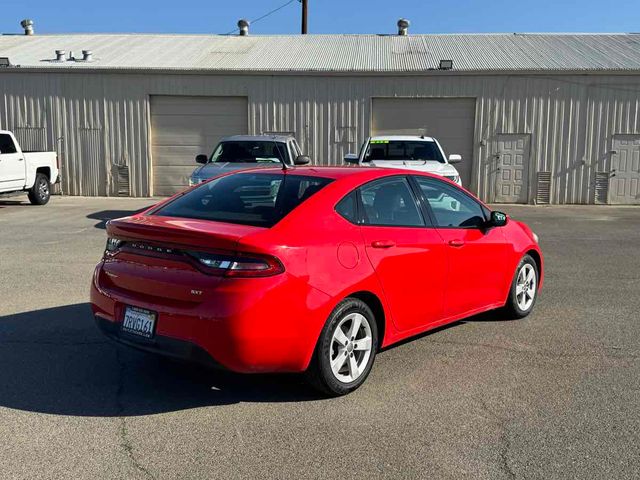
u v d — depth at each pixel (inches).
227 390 175.2
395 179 198.5
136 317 165.3
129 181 765.3
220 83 747.4
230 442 144.7
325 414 160.2
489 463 136.1
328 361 165.2
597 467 134.8
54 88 751.7
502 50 831.1
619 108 728.3
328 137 751.7
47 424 152.3
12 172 600.4
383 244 180.4
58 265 336.8
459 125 747.4
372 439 146.8
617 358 202.8
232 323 150.1
